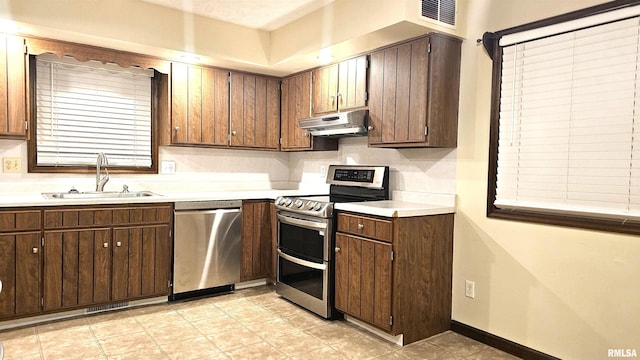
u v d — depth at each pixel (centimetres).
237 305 330
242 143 399
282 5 313
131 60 335
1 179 312
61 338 260
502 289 258
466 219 278
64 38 299
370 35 275
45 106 333
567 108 229
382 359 242
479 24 271
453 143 283
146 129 379
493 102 261
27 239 272
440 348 259
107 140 361
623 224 205
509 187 256
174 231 329
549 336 235
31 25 272
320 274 304
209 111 377
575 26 222
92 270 295
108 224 300
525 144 248
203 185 406
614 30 210
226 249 355
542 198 241
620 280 207
